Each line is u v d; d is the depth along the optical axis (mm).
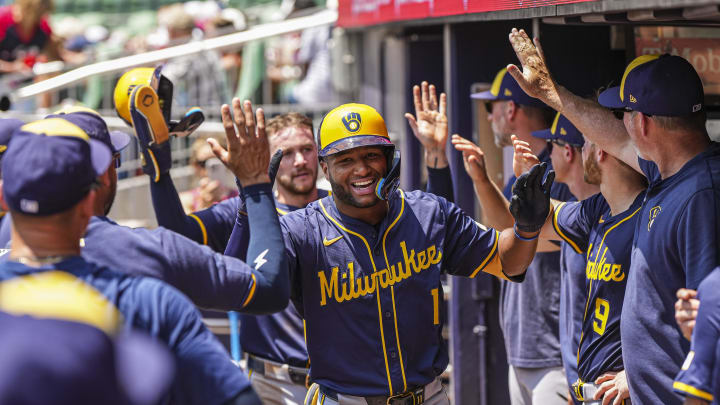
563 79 15977
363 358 12109
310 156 15766
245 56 32312
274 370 15555
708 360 9008
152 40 38469
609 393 12492
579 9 11352
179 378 8375
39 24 35812
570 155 15273
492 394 19156
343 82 28094
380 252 12156
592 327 13039
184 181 26969
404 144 24156
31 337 6098
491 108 17969
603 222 12938
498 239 12609
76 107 11281
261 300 10406
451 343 19297
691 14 10164
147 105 11461
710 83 14648
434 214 12539
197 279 9953
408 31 23703
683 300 9469
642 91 10930
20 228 8422
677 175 10758
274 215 11055
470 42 18766
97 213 10211
